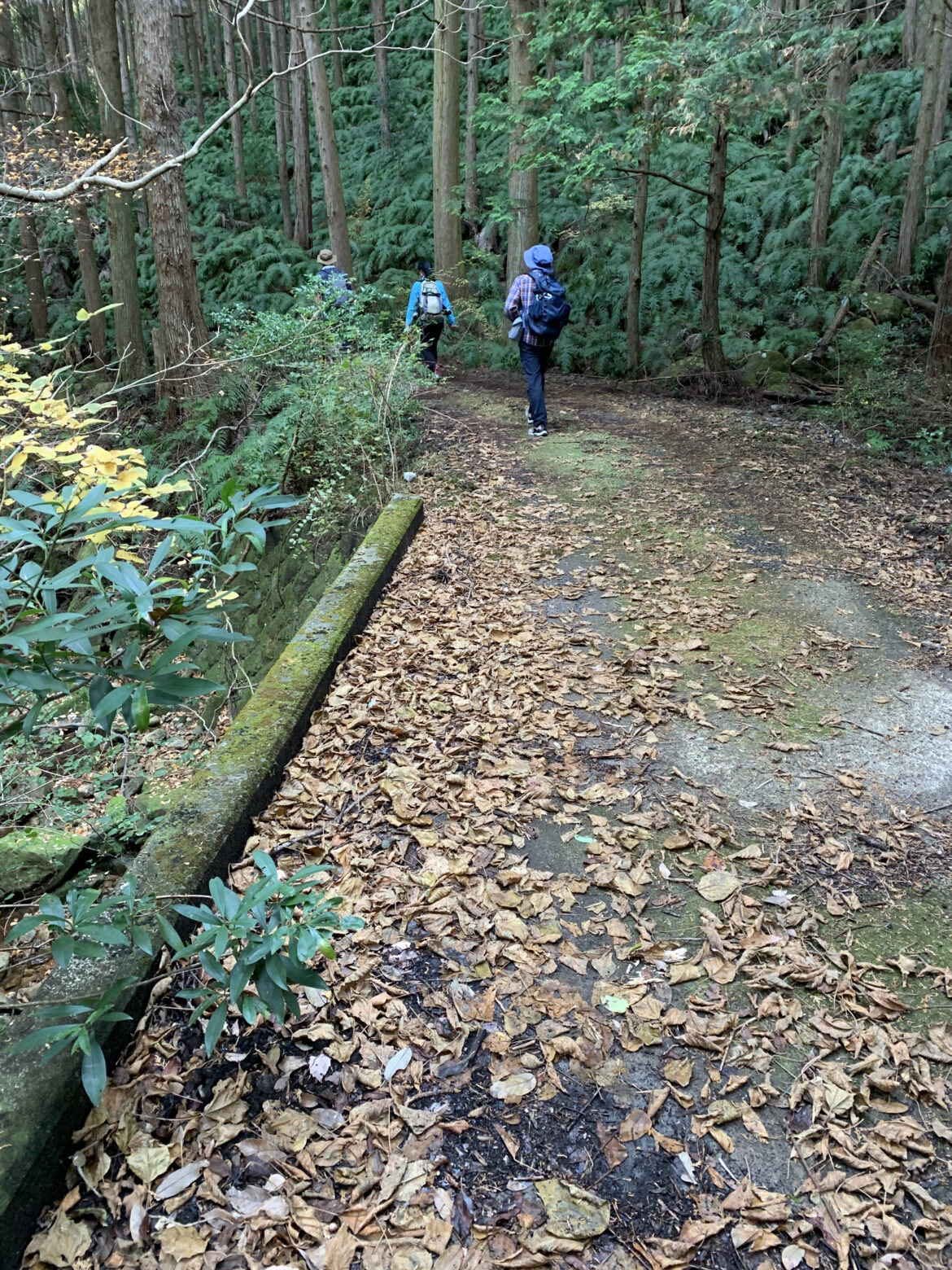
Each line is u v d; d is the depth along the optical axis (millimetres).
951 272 9320
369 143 22953
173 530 1944
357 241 19453
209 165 23516
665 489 6844
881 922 2678
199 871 2502
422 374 8250
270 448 7477
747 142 15953
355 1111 2008
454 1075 2121
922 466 7574
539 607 4836
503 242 17625
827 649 4422
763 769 3438
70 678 1634
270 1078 2088
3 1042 1965
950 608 4906
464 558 5473
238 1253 1704
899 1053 2207
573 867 2869
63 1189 1818
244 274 18344
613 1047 2223
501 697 3889
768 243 14414
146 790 4465
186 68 29453
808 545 5789
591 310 14680
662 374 11680
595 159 9508
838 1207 1848
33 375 10352
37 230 13531
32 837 3982
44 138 8156
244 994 1913
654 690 3988
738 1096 2105
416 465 7375
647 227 15680
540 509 6398
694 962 2492
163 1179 1836
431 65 23750
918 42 15945
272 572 7539
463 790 3229
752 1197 1863
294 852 2844
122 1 23750
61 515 1768
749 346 11594
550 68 12797
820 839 3043
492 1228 1778
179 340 10766
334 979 2371
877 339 11000
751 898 2744
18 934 1869
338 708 3688
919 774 3424
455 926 2598
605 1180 1896
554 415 9312
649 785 3322
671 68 8438
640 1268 1722
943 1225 1814
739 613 4805
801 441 8258
